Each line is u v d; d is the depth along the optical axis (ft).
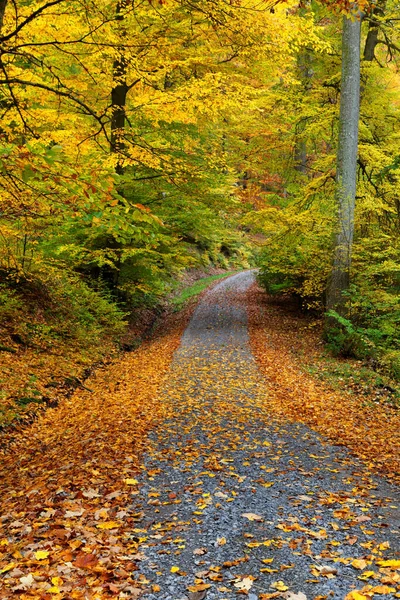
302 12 28.60
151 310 70.54
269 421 25.26
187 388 32.96
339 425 24.90
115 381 36.29
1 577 10.77
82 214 13.87
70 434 24.11
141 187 44.16
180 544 12.55
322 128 51.65
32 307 41.88
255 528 13.46
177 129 41.78
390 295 40.42
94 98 32.55
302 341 50.21
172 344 50.21
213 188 48.29
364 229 48.73
